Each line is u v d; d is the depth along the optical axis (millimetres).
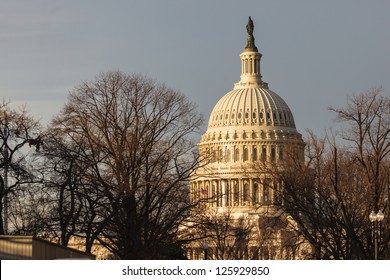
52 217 158875
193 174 161375
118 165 151875
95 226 155250
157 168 157375
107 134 153875
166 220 160375
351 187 166000
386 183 156375
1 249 101688
